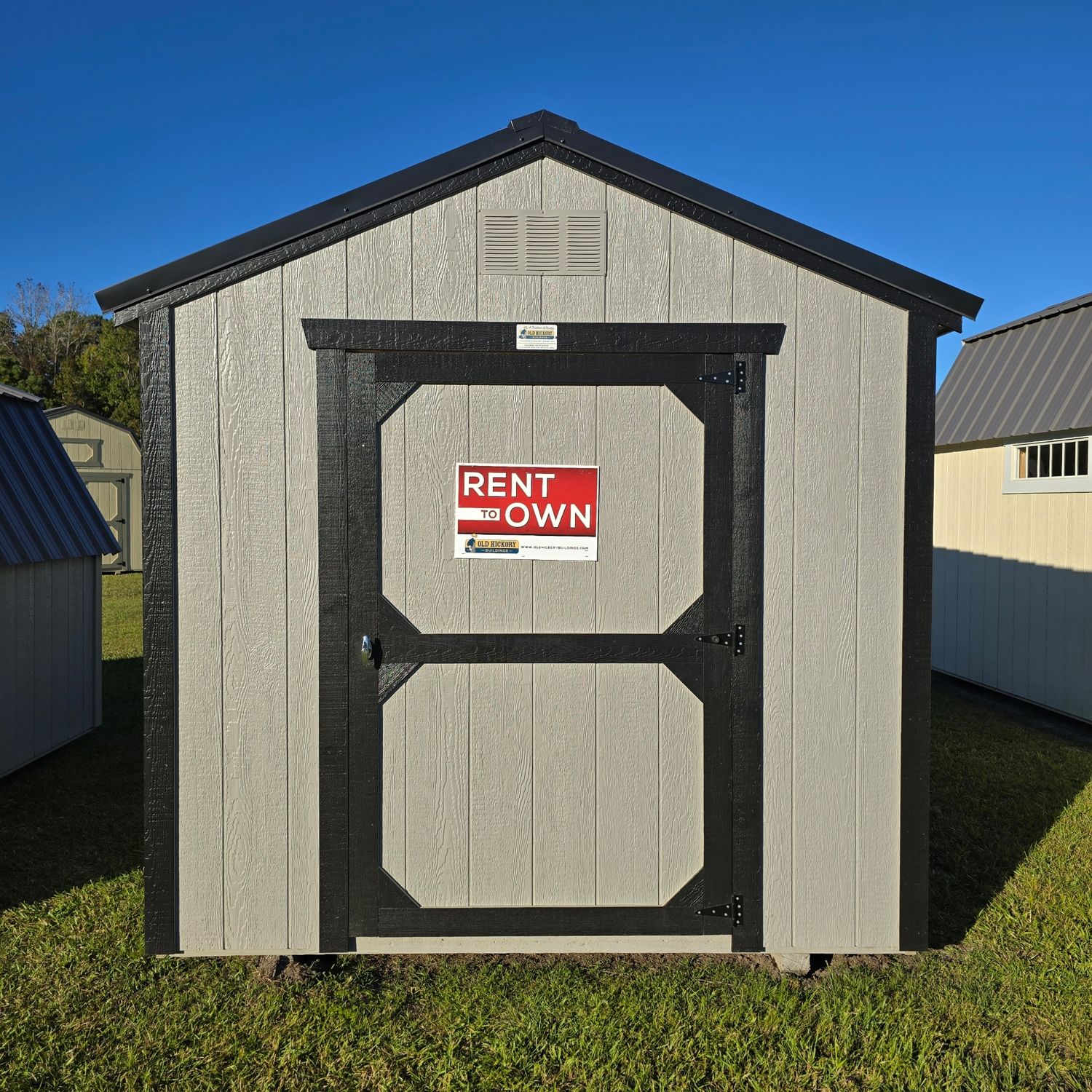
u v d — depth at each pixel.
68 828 4.45
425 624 3.09
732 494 3.08
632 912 3.12
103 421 17.62
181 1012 2.83
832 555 3.10
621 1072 2.57
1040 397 7.42
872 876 3.13
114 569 17.69
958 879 3.99
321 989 2.99
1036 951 3.32
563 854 3.12
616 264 3.06
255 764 3.07
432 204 3.04
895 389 3.09
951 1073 2.56
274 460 3.04
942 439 8.77
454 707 3.10
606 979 3.06
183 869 3.08
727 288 3.07
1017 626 7.70
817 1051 2.68
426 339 3.03
